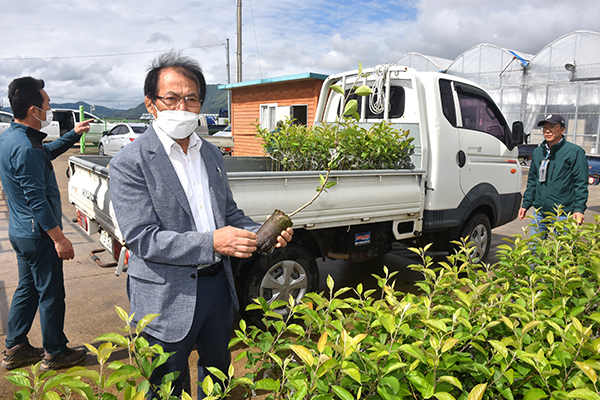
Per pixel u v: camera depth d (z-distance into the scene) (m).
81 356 3.22
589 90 19.80
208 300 1.83
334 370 1.28
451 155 4.62
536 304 1.90
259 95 15.51
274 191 3.32
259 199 3.22
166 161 1.73
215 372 1.32
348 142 4.05
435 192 4.50
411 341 1.56
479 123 5.07
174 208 1.72
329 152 4.16
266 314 1.56
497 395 1.44
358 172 3.77
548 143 4.41
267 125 15.34
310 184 3.53
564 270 2.05
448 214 4.69
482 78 23.53
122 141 17.64
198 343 2.00
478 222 5.21
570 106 20.50
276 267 3.62
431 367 1.32
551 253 2.48
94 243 6.43
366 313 1.65
